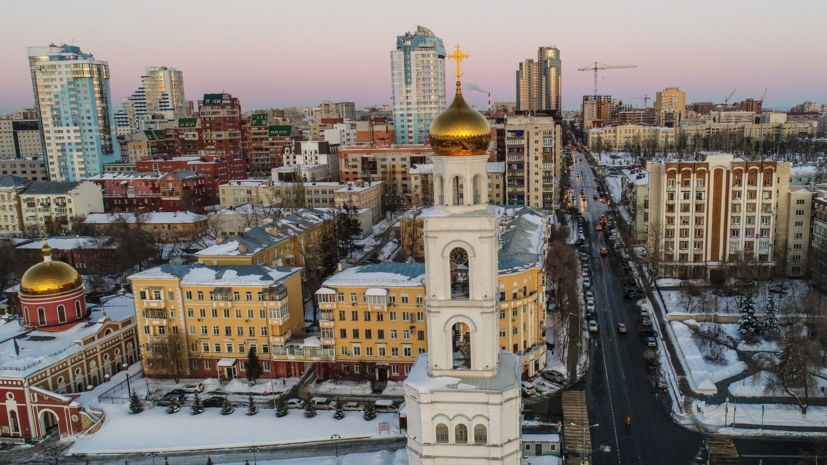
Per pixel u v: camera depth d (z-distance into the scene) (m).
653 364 113.94
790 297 140.00
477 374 54.38
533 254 115.56
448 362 54.69
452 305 53.34
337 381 110.12
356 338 109.75
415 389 53.41
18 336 113.31
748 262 146.75
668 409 97.38
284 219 169.50
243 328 112.88
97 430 97.56
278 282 112.00
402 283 107.00
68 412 98.88
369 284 107.81
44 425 100.00
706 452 84.69
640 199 190.88
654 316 138.50
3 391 99.81
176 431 95.94
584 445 84.75
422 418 53.38
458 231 52.12
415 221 180.25
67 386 107.38
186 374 115.25
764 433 88.56
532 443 83.06
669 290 153.38
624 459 83.75
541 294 112.56
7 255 169.25
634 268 175.25
